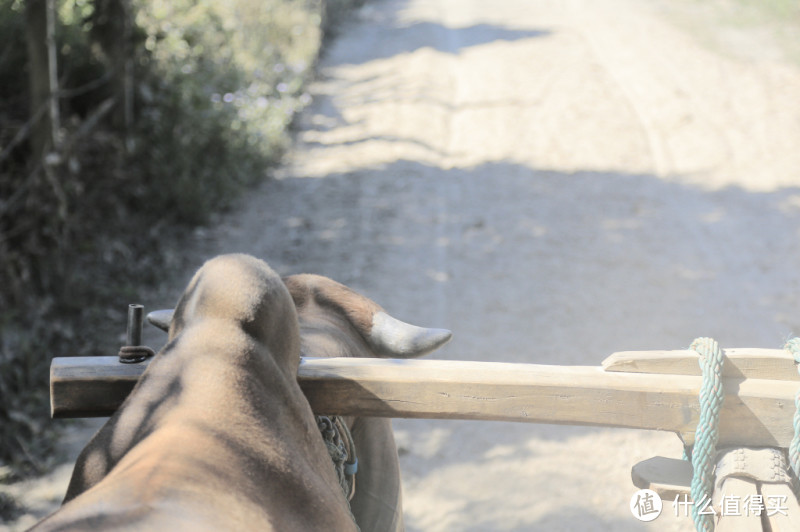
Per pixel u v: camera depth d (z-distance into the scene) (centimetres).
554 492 402
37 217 570
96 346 528
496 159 912
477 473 420
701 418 174
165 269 642
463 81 1231
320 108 1113
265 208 789
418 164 906
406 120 1051
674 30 1477
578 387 183
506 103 1104
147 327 547
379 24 1650
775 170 855
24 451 434
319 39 1358
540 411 185
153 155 737
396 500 259
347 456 223
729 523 163
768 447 177
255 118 889
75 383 192
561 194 811
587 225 741
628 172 862
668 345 542
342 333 252
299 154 944
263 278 185
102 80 666
